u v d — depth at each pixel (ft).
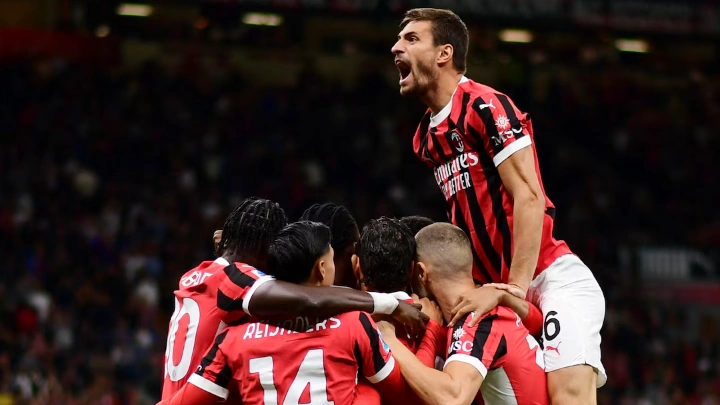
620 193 66.59
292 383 11.28
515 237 12.81
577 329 13.17
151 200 54.44
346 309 11.54
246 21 62.08
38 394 38.63
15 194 52.19
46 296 43.60
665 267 60.85
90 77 61.05
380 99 68.23
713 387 50.80
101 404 39.70
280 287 11.56
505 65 70.08
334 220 13.23
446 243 12.91
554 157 67.10
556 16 56.44
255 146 62.08
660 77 74.28
